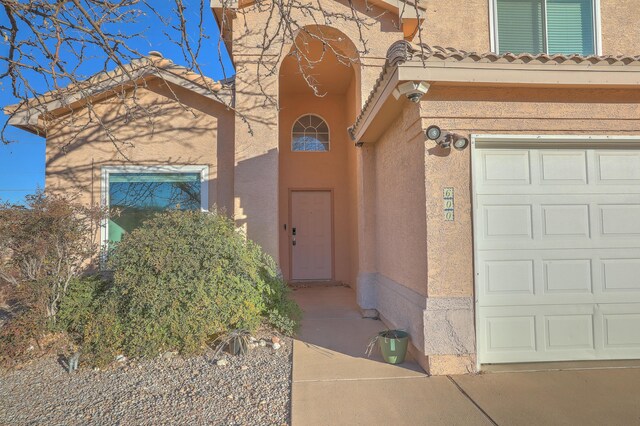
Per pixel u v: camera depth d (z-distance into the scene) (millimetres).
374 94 5688
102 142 8219
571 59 4480
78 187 8133
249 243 6578
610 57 4473
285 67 9773
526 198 4941
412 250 5336
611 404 3945
